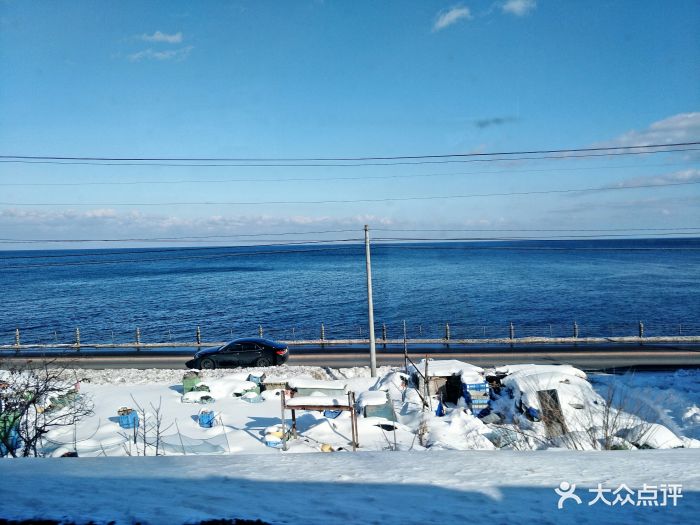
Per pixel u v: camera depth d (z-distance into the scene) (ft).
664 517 8.41
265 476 10.89
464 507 8.82
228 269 374.22
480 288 210.79
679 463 12.14
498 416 48.34
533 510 8.75
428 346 96.58
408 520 8.16
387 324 139.54
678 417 47.29
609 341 96.68
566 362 77.41
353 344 102.17
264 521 7.89
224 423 46.01
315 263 417.90
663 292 187.11
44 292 242.17
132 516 7.97
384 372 71.97
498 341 98.78
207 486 10.11
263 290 224.74
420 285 227.20
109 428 43.11
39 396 39.34
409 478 10.69
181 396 56.08
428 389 54.29
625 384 57.77
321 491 9.75
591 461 12.37
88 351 100.12
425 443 37.93
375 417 42.75
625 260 377.71
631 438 36.94
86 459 12.98
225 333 132.26
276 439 37.40
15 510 8.27
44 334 136.67
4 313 175.32
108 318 159.33
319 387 47.96
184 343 106.22
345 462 12.37
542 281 232.12
